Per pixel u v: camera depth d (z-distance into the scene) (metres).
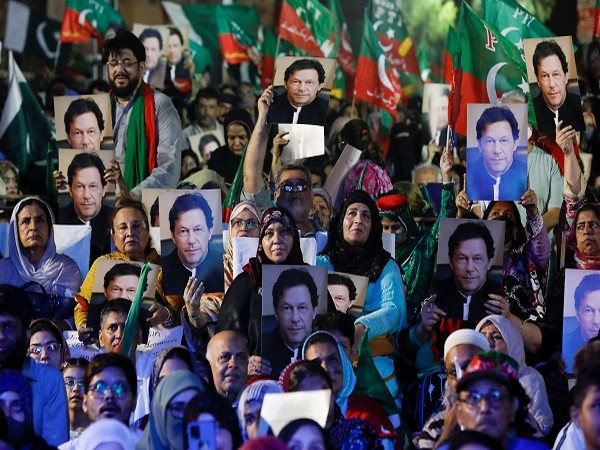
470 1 20.92
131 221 8.95
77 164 9.40
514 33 10.78
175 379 6.46
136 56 10.54
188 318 8.48
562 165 10.37
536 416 7.92
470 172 8.83
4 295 7.14
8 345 7.11
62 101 9.83
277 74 9.27
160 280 8.87
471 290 8.27
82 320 8.75
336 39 15.00
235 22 17.36
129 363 6.95
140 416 8.12
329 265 8.54
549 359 8.57
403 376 8.60
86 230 9.07
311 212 10.04
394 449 7.31
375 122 15.56
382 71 14.25
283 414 6.12
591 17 19.14
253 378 7.55
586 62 15.27
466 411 6.21
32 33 18.09
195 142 14.41
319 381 6.70
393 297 8.39
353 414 7.35
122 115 10.57
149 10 23.14
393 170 14.49
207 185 10.55
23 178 13.97
